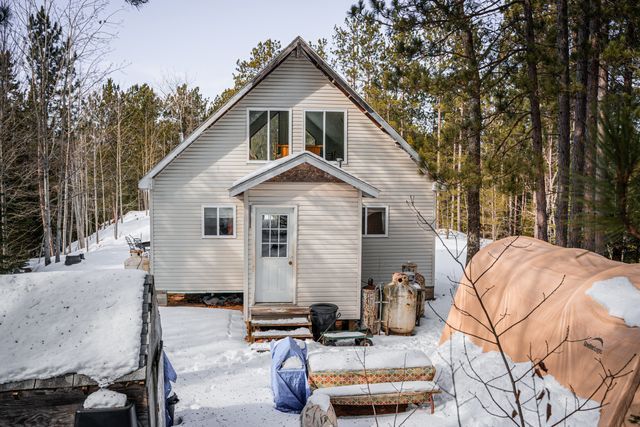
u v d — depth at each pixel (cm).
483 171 1258
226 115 1545
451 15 1264
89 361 384
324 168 1231
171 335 1163
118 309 431
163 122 5106
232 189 1222
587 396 576
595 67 1252
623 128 212
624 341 558
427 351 1070
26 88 2333
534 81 1184
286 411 730
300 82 1562
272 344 837
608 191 221
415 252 1617
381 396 710
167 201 1530
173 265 1536
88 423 366
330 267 1255
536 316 727
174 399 657
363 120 1588
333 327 1221
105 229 4122
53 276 465
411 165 1605
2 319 414
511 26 1359
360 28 3192
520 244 930
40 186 2522
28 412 376
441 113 2855
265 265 1252
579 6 1180
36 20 2333
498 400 680
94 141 3344
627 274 652
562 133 1280
